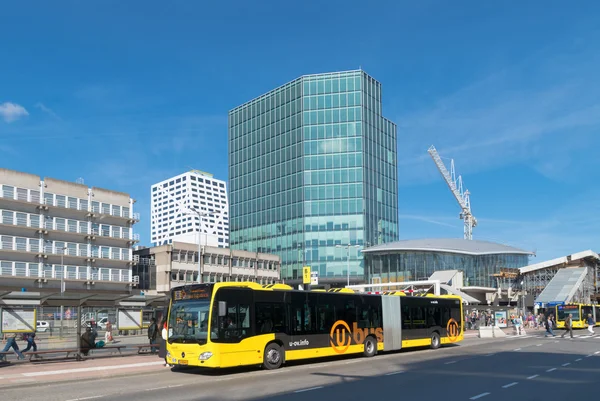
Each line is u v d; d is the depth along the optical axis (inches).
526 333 2001.7
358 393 587.5
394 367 853.2
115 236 3292.3
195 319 789.9
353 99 4030.5
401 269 3730.3
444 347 1282.0
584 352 1106.1
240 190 4471.0
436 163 6363.2
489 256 3905.0
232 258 3811.5
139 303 1048.8
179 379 741.9
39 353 928.9
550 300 3599.9
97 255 3176.7
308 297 930.1
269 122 4328.3
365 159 3993.6
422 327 1186.6
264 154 4328.3
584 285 3816.4
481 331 1743.4
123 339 1316.4
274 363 847.1
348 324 997.2
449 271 3631.9
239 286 821.2
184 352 785.6
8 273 2763.3
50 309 1320.1
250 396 575.8
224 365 769.6
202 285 797.9
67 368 854.5
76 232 3061.0
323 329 941.8
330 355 997.2
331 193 3956.7
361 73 4057.6
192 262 3555.6
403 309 1146.0
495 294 3885.3
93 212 3161.9
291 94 4185.5
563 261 3983.8
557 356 1018.7
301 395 577.3
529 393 580.1
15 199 2810.0
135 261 3363.7
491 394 574.6
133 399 571.5
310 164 4013.3
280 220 4128.9
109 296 978.1
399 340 1116.5
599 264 4296.3
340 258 3865.7
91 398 584.1
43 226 2935.5
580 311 2269.9
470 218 6264.8
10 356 1013.8
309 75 4111.7
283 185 4148.6
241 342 799.7
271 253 4148.6
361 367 859.4
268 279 4008.4
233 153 4581.7
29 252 2837.1
